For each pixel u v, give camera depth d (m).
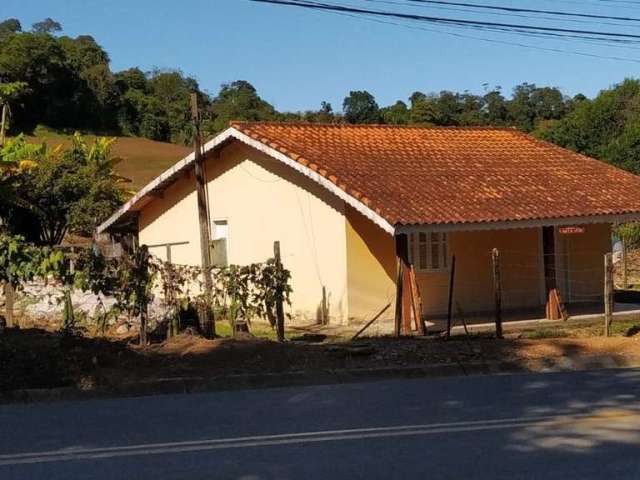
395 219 14.30
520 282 19.05
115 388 9.84
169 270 13.09
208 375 10.42
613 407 8.49
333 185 15.72
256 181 18.97
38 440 7.29
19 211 28.61
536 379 10.55
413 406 8.70
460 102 73.50
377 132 20.61
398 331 14.20
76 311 14.05
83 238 33.38
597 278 20.19
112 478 5.97
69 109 78.56
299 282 17.77
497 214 15.60
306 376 10.62
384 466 6.21
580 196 17.72
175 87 92.00
